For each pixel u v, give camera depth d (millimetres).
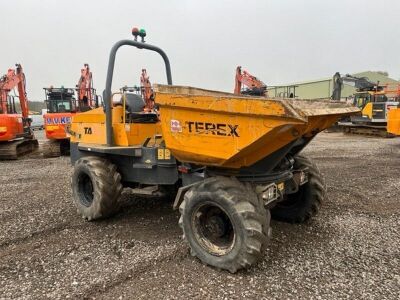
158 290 2664
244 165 2934
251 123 2598
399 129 11266
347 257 3180
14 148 10414
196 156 3035
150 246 3482
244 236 2742
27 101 13336
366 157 9531
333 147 12133
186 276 2865
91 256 3291
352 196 5297
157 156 3908
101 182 4090
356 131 18188
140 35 4387
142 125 4363
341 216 4348
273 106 2428
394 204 4879
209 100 2791
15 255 3342
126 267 3045
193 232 3105
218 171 3234
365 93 19031
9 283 2824
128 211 4652
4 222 4297
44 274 2961
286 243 3502
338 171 7344
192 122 2975
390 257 3182
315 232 3801
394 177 6707
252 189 2961
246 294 2592
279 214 4168
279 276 2842
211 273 2910
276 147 2752
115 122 4336
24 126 12766
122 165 4359
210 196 2906
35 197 5512
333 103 3574
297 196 4035
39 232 3938
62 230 3998
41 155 11789
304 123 2338
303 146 3535
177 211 4594
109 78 4160
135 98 4379
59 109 12414
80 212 4375
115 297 2580
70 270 3020
